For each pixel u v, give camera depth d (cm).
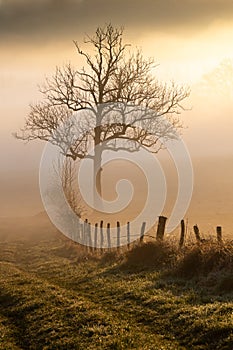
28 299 2302
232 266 2202
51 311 2030
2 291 2575
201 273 2317
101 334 1681
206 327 1603
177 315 1795
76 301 2156
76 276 2856
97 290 2409
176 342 1570
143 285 2319
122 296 2203
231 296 1927
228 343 1463
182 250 2648
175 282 2295
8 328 1928
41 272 3241
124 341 1584
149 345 1537
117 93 6719
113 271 2806
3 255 4372
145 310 1928
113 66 6800
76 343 1627
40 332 1816
